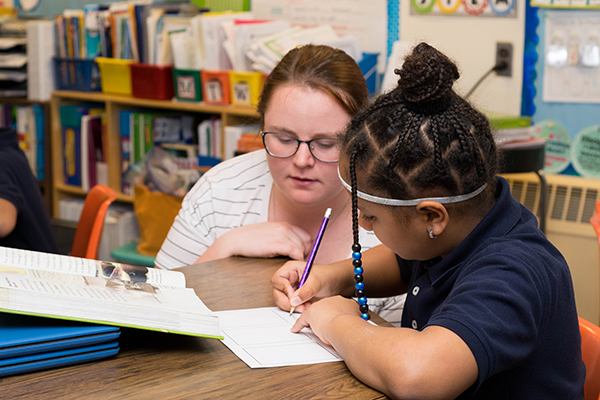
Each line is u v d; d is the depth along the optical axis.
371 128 0.82
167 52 3.05
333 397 0.69
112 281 0.88
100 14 3.29
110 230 3.17
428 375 0.67
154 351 0.78
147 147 3.22
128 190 3.28
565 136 2.50
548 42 2.45
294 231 1.25
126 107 3.38
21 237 1.90
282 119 1.14
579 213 2.44
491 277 0.75
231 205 1.42
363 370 0.72
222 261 1.18
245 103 2.77
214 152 2.96
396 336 0.73
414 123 0.78
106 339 0.74
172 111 3.34
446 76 0.78
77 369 0.72
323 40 2.64
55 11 3.85
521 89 2.53
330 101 1.12
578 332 0.86
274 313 0.93
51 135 3.60
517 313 0.71
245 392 0.69
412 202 0.80
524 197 2.51
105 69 3.29
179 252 1.43
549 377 0.81
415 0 2.68
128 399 0.66
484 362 0.68
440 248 0.87
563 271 0.82
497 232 0.84
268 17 3.12
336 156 1.15
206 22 2.83
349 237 1.32
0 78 3.60
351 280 1.08
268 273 1.11
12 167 1.87
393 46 2.63
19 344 0.69
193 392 0.68
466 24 2.59
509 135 2.32
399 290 1.17
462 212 0.82
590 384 0.98
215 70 2.85
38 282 0.78
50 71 3.53
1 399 0.64
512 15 2.48
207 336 0.78
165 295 0.88
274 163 1.19
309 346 0.82
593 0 2.32
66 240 2.53
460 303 0.73
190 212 1.45
